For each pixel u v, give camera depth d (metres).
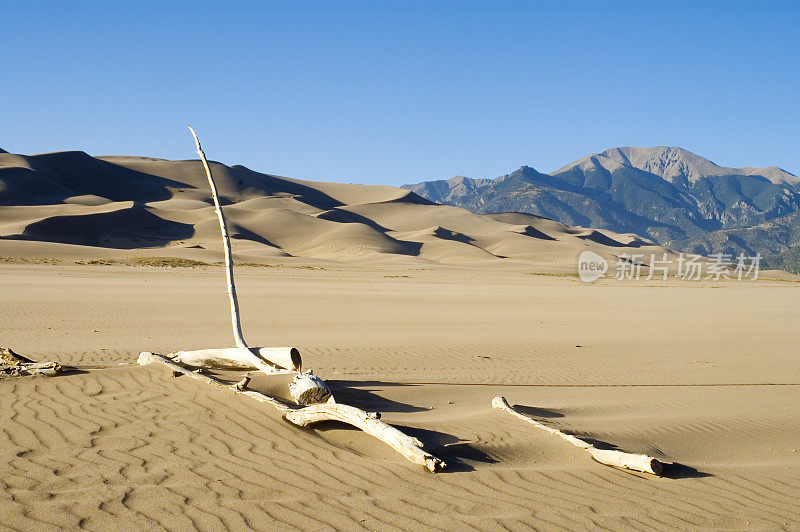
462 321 23.94
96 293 32.09
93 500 5.02
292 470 5.84
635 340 19.38
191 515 4.77
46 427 7.11
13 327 18.09
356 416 6.71
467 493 5.37
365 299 34.09
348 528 4.59
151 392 8.75
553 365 14.12
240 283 47.06
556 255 191.25
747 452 7.26
